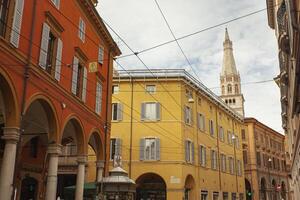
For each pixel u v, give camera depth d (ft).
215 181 140.77
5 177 47.80
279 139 255.91
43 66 57.57
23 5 52.90
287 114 106.01
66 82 66.28
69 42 68.28
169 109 120.78
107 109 87.15
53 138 61.00
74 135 80.12
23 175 77.82
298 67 45.91
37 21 56.85
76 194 70.54
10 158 48.62
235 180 164.76
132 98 122.72
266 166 219.82
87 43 76.95
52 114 60.54
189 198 121.80
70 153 110.01
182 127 119.24
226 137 161.79
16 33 50.52
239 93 329.72
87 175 114.21
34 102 59.98
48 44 60.90
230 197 154.92
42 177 85.46
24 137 73.31
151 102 121.90
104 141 84.53
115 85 124.77
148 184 120.78
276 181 233.35
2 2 49.06
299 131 62.28
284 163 256.73
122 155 117.91
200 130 133.59
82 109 72.49
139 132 119.65
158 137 118.52
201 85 137.69
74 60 70.18
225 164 155.53
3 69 47.55
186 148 120.16
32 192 82.53
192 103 129.70
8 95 49.26
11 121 49.44
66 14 67.21
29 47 53.78
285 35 60.85
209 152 139.64
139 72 124.36
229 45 348.38
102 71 85.61
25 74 52.34
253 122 207.82
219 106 154.92
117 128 120.47
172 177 114.52
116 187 72.95
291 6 43.98
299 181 83.71
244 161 204.03
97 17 79.71
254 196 197.36
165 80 122.93
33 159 82.64
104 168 83.41
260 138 218.79
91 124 77.20
